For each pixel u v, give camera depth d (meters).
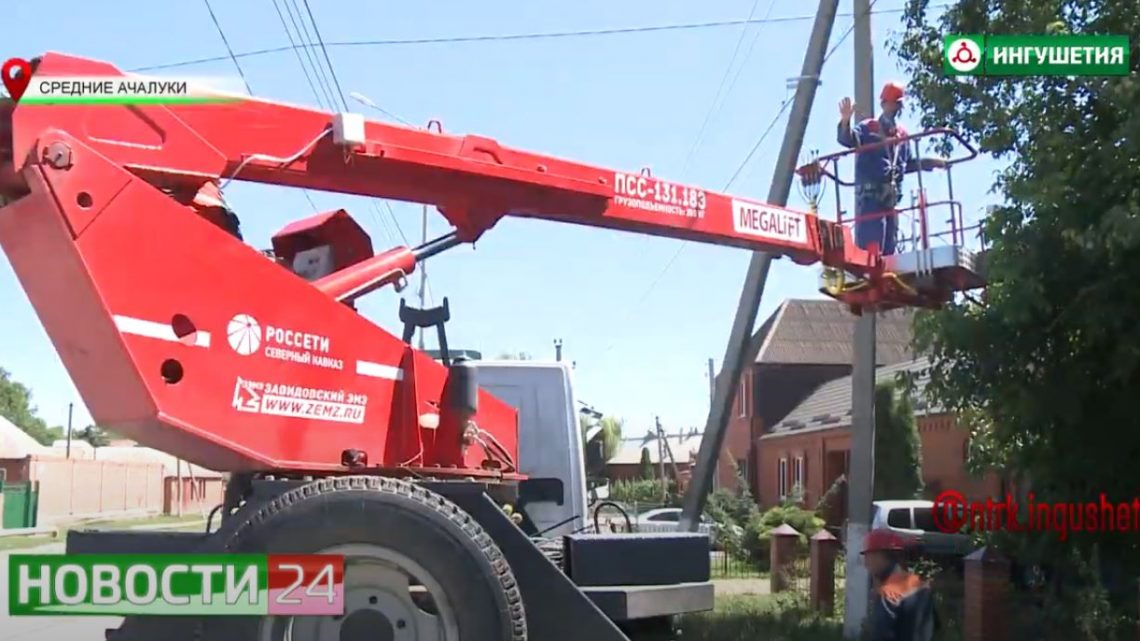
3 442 44.53
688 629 10.31
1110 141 7.94
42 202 3.70
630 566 4.89
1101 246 7.77
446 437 4.91
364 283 5.30
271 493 4.14
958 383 9.30
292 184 4.84
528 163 5.67
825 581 12.27
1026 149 9.09
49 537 27.91
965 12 9.50
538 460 8.15
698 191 6.63
